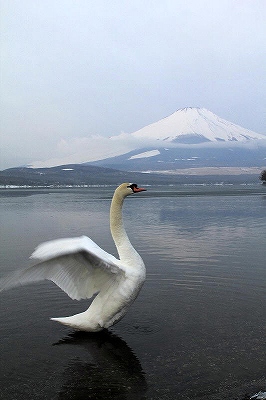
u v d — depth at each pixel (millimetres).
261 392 5336
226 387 5488
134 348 6605
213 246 14812
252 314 7844
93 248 6141
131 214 27641
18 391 5535
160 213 28312
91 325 6805
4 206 36844
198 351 6449
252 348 6508
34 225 22094
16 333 7254
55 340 6973
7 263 12438
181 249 14219
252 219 23938
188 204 37531
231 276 10469
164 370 5945
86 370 6020
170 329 7254
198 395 5336
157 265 11719
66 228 20672
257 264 11789
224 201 41906
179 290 9336
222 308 8180
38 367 6129
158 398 5305
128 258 6957
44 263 5992
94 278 6629
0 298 8914
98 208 34125
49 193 70250
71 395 5422
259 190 82938
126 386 5582
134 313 7973
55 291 9336
